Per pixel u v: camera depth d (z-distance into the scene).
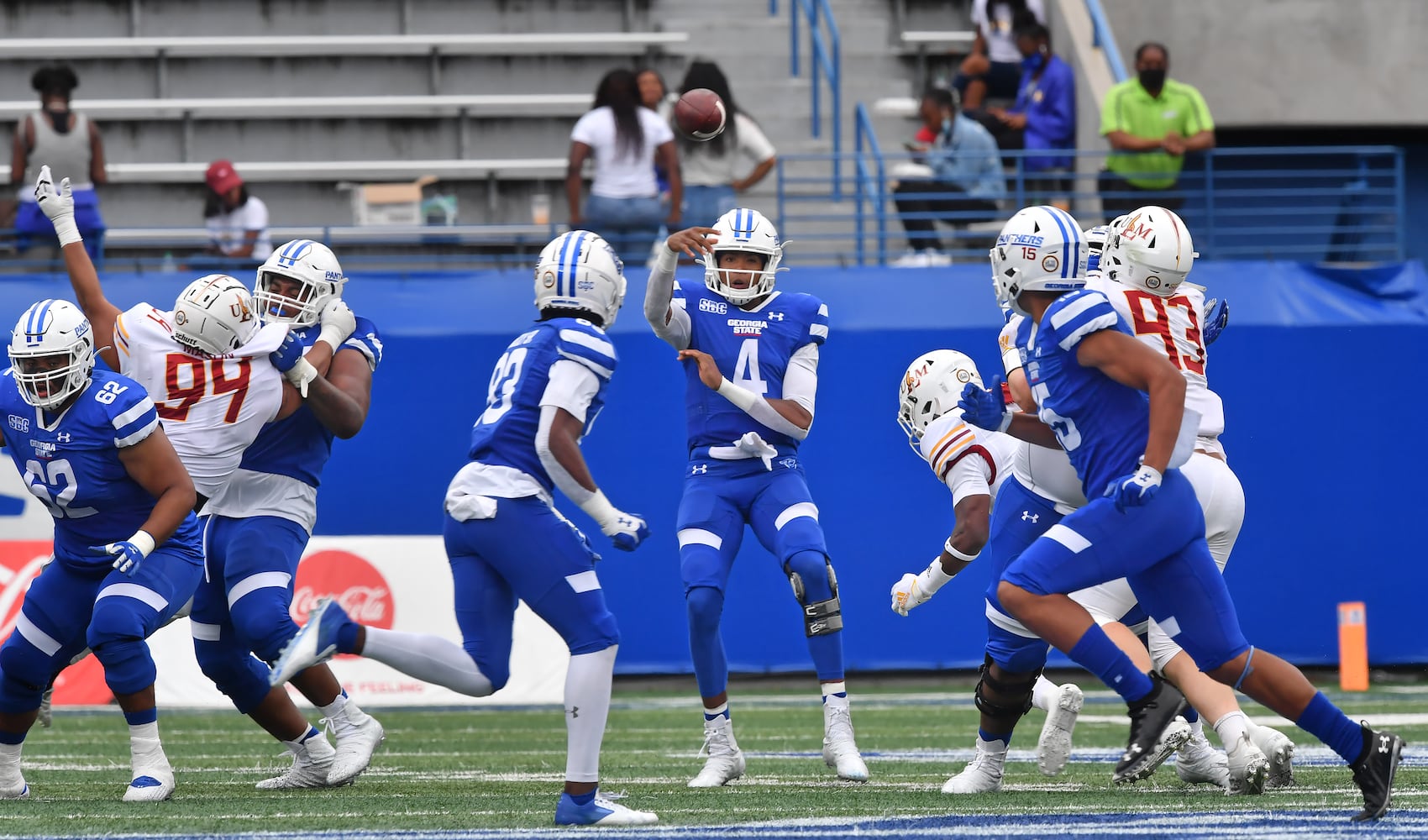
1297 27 45.31
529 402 14.53
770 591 35.19
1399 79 45.31
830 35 47.22
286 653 13.38
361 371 17.50
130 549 15.13
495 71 47.56
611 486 35.06
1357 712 28.36
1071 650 14.23
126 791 17.08
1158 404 13.72
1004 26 44.09
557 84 47.62
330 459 34.97
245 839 12.96
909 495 35.34
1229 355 35.94
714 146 37.22
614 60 47.62
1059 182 41.91
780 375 19.62
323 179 45.38
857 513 35.34
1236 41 45.47
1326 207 45.47
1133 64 45.84
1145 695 14.16
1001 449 17.61
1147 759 16.81
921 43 48.16
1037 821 13.75
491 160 46.56
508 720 29.59
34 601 16.27
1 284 35.75
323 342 17.30
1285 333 36.03
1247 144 46.72
